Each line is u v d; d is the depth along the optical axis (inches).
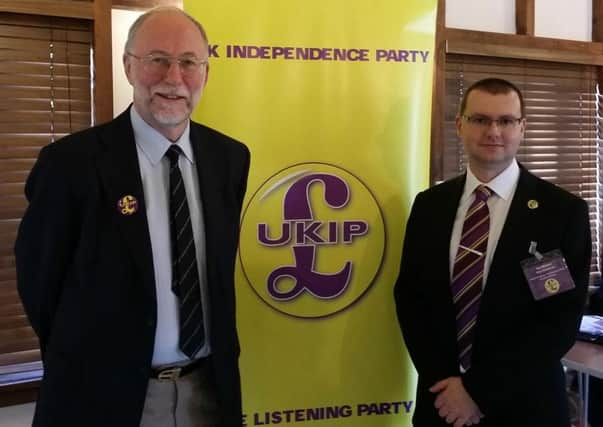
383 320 79.1
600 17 123.3
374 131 77.4
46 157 53.5
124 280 52.5
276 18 74.3
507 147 66.4
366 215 77.9
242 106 74.2
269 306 76.1
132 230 52.7
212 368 57.2
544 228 64.6
